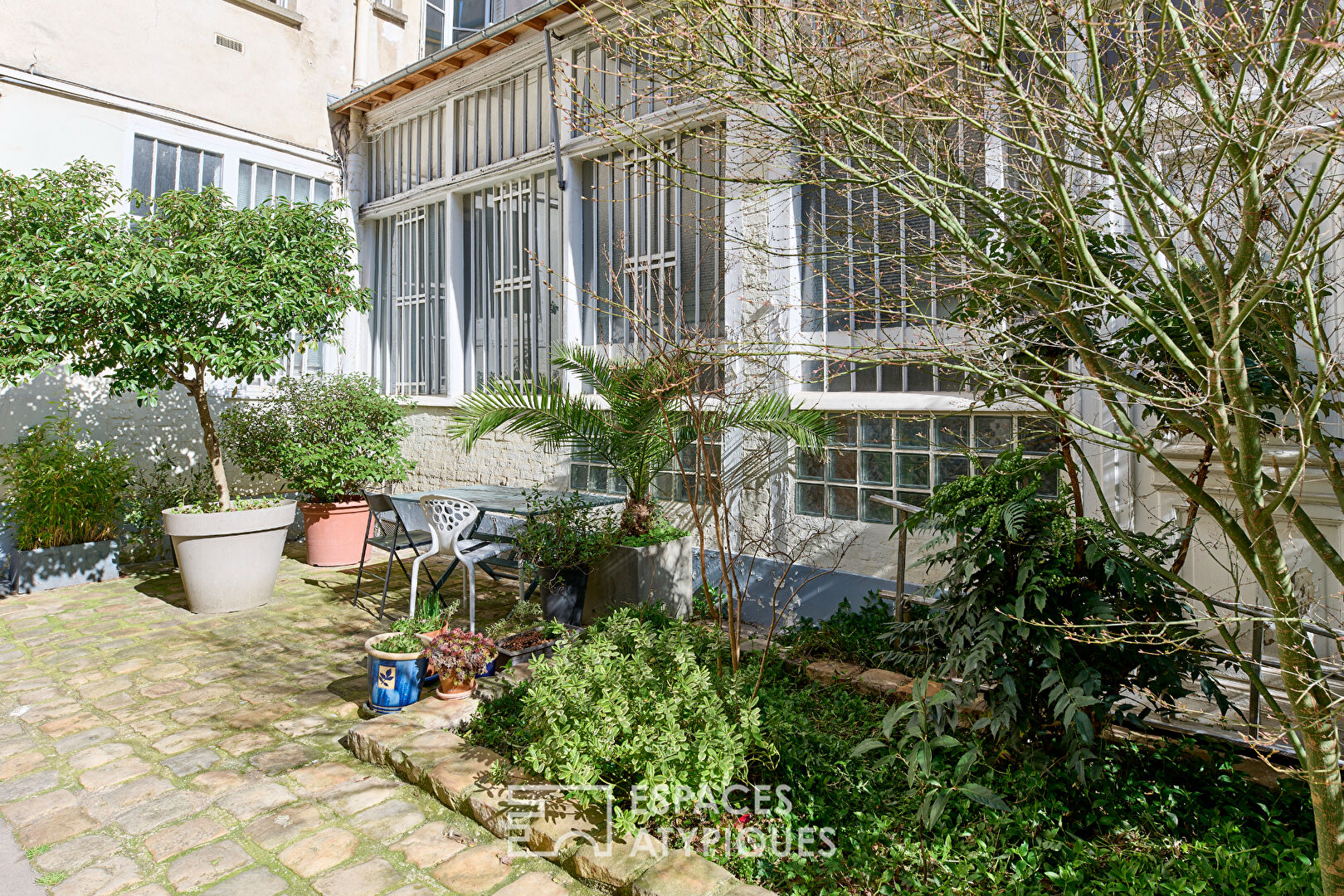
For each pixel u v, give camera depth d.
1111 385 1.84
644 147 2.94
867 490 4.96
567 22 6.44
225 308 5.50
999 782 2.80
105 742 3.64
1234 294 1.61
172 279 5.19
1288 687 1.81
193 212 5.59
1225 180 2.33
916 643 3.38
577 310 6.75
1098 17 1.99
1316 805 1.83
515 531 5.27
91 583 6.62
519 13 6.44
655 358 3.98
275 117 8.30
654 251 6.14
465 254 7.97
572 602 5.11
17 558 6.30
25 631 5.32
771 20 2.40
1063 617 2.64
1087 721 2.51
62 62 6.87
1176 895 2.19
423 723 3.54
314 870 2.64
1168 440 3.71
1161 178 2.28
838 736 3.26
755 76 2.27
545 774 2.89
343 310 6.38
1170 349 1.77
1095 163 2.88
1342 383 2.06
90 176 5.85
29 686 4.33
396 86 8.20
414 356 8.57
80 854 2.74
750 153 3.43
